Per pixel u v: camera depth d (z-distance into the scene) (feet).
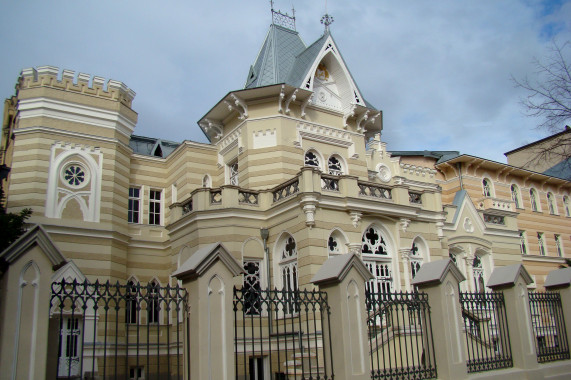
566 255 123.75
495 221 90.63
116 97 79.77
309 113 79.05
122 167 80.64
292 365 55.62
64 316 65.92
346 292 34.14
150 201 87.81
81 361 26.25
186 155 83.92
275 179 73.51
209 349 29.30
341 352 33.09
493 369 42.50
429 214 72.43
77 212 73.67
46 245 26.94
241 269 31.55
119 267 76.48
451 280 40.11
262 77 82.17
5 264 25.95
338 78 83.20
